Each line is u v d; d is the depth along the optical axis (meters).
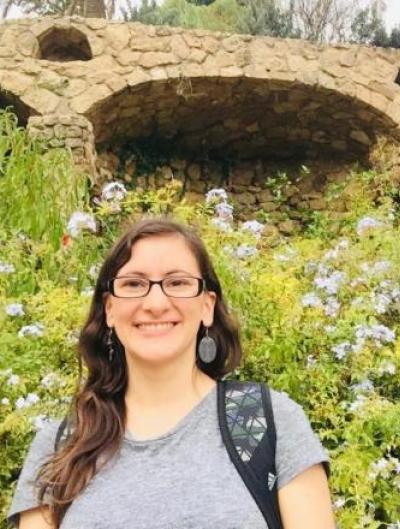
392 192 6.43
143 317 1.65
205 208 3.72
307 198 8.88
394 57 7.68
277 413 1.57
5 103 7.17
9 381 2.86
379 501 2.68
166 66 7.20
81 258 3.90
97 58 7.09
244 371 3.16
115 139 8.02
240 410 1.57
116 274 1.70
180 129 8.30
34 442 1.72
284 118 8.16
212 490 1.47
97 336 1.78
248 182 9.03
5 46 7.00
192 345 1.68
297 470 1.51
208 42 7.32
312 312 3.28
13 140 4.68
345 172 8.76
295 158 9.02
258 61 7.36
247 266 3.56
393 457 2.89
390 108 7.53
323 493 1.53
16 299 3.47
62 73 7.03
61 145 6.59
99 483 1.55
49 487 1.60
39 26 7.08
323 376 3.08
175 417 1.62
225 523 1.43
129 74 7.11
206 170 8.93
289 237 8.41
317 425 3.03
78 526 1.49
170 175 8.67
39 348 3.14
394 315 3.64
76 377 2.91
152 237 1.70
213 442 1.55
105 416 1.64
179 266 1.68
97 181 7.21
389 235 4.03
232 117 8.16
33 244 4.04
